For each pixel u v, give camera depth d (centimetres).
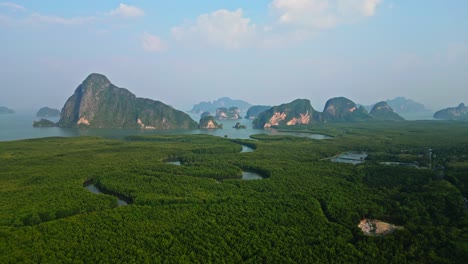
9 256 8675
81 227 10612
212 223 10956
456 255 8969
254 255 9081
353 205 12850
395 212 12275
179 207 12544
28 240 9656
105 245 9400
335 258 9025
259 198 13762
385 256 9225
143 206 12631
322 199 13688
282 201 13250
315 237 10119
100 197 13888
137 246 9400
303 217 11588
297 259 8906
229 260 8794
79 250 9138
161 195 14125
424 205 12706
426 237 10081
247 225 10856
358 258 9081
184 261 8612
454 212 11812
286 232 10394
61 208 12269
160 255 8938
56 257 8788
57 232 10281
